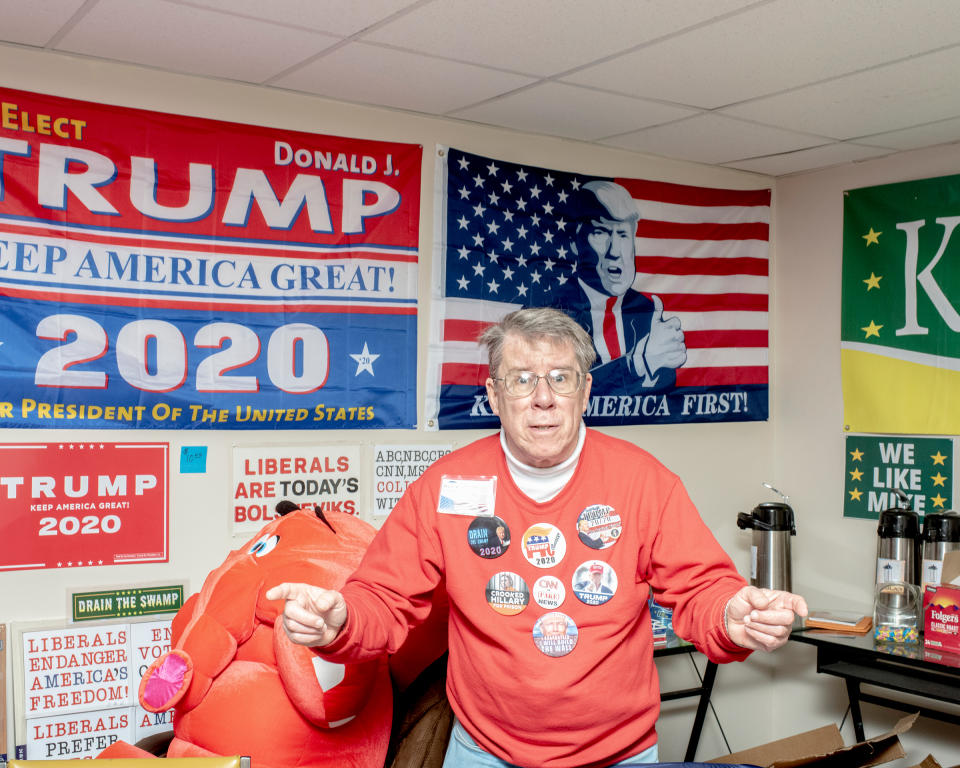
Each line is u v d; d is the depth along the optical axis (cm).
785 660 448
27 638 285
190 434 313
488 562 210
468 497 213
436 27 268
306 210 332
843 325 425
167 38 276
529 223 385
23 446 285
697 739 403
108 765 196
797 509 448
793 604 172
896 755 271
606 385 405
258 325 323
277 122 328
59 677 289
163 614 306
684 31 270
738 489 448
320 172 335
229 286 317
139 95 303
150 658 303
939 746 386
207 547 316
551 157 392
